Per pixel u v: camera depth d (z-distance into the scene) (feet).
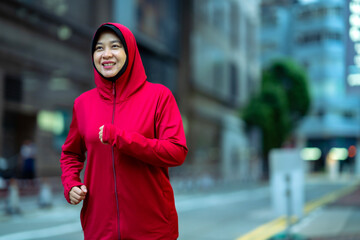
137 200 7.39
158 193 7.56
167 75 87.61
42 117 56.75
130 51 7.62
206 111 104.78
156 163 7.27
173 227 7.79
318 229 28.68
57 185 48.57
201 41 101.24
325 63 172.76
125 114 7.63
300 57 176.96
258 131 105.29
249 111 104.32
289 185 23.79
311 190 72.28
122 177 7.40
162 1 84.89
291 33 179.83
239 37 129.08
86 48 64.49
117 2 68.39
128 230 7.36
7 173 46.29
